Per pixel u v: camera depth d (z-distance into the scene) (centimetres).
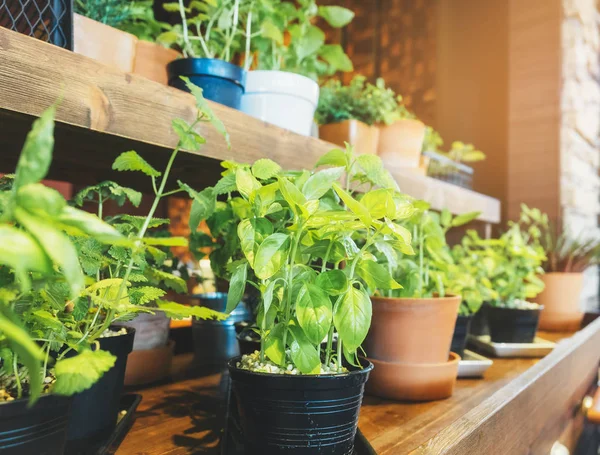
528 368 128
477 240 172
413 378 98
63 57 72
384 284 77
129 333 82
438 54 284
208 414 91
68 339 64
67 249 37
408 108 297
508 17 261
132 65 107
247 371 65
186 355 146
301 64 160
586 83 274
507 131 260
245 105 118
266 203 71
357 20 310
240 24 145
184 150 90
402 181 146
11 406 48
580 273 198
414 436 79
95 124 76
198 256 120
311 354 65
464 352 130
